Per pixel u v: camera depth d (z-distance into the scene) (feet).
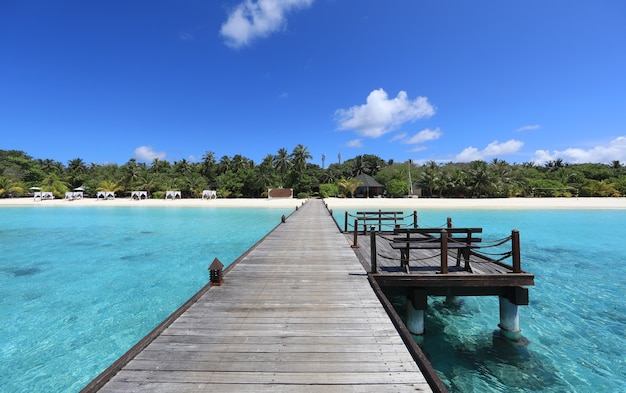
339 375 9.59
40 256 41.09
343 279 19.89
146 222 79.92
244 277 20.45
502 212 97.25
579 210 101.45
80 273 32.94
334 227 47.01
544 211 99.66
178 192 174.50
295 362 10.30
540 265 35.09
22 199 171.53
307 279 19.94
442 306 23.98
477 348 17.89
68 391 14.19
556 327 20.10
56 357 16.90
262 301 15.99
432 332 19.86
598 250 42.93
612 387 14.23
